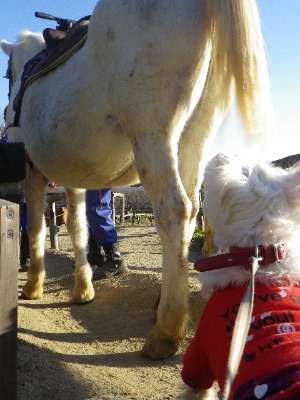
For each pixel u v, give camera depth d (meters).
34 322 1.53
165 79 1.17
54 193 3.20
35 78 1.53
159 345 1.25
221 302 0.67
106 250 2.17
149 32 1.18
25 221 2.57
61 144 1.41
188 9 1.17
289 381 0.51
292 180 0.68
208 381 0.74
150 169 1.18
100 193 2.14
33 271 1.86
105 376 1.15
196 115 1.31
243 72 1.16
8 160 1.32
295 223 0.67
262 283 0.65
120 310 1.71
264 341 0.56
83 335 1.46
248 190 0.68
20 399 1.00
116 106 1.23
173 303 1.19
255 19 1.18
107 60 1.25
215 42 1.20
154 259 3.26
